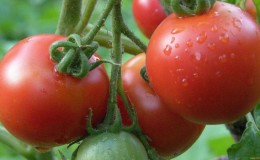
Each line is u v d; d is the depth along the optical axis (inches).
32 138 17.3
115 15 17.7
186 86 16.2
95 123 17.5
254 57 16.2
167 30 16.6
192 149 28.8
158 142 18.2
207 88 16.1
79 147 17.4
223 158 24.1
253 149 18.0
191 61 16.1
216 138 27.4
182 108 16.7
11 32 51.9
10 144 20.9
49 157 20.8
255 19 18.4
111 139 17.1
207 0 16.5
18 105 16.8
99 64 17.1
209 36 16.1
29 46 17.3
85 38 16.8
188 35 16.2
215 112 16.5
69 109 16.8
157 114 18.0
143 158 17.2
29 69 16.8
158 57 16.5
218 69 16.0
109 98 17.4
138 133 17.7
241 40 16.1
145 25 22.3
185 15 16.7
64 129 17.1
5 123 17.3
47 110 16.7
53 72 16.8
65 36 18.7
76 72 16.8
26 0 60.5
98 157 16.9
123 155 16.9
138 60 18.9
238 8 16.8
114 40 17.8
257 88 16.4
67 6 19.0
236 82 16.1
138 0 22.3
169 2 17.2
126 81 18.4
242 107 16.5
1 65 17.3
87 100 17.0
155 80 16.8
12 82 16.8
